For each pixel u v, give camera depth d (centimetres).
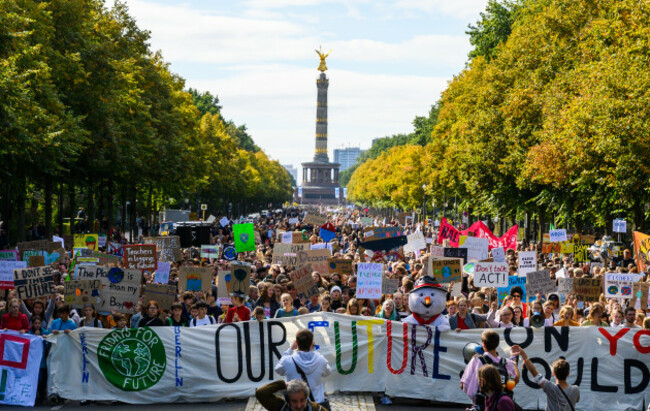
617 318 1902
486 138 6056
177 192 8788
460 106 7638
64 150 4366
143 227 8788
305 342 1280
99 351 1734
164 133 6744
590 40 4600
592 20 4975
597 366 1708
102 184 6297
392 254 3762
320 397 1277
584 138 3978
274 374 1753
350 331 1758
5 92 3353
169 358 1742
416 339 1741
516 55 6038
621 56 3803
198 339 1748
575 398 1240
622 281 2175
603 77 3819
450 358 1730
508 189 6056
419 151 11875
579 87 4491
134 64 6338
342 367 1753
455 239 3403
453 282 2297
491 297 2500
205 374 1745
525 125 5525
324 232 3728
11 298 1992
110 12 6328
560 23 5403
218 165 10788
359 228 7500
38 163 4197
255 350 1756
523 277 2300
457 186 7819
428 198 11606
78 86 4956
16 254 2359
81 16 4897
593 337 1709
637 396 1702
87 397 1727
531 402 1706
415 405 1742
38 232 5975
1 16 3347
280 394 1077
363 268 2075
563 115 4350
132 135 5775
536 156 4650
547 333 1712
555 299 2125
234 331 1755
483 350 1286
